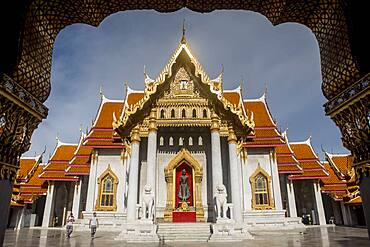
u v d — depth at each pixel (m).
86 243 20.27
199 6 8.77
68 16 8.40
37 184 45.34
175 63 26.12
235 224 21.34
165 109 25.50
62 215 43.19
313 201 43.28
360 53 6.51
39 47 7.62
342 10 6.93
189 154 26.41
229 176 24.84
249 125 24.59
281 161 39.62
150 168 23.52
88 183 36.47
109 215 32.31
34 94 7.39
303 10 8.05
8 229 37.53
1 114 6.25
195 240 20.86
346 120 7.01
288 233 27.45
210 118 25.09
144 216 21.38
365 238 22.59
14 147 6.73
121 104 41.50
